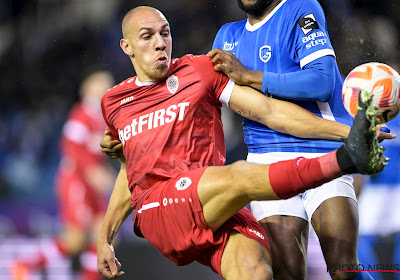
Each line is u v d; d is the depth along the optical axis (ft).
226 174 36.01
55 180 108.99
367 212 73.15
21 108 116.78
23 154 112.88
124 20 42.09
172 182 38.42
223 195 35.96
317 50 41.14
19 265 80.02
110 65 103.76
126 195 45.62
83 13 110.83
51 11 118.01
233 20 94.53
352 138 30.63
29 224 97.30
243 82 40.63
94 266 80.07
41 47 117.50
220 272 37.93
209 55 40.83
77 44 111.86
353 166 31.19
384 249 71.10
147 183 40.57
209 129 40.75
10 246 86.38
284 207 42.73
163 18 41.39
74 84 112.78
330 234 40.57
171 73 41.09
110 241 45.65
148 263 76.89
